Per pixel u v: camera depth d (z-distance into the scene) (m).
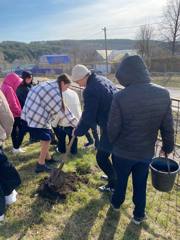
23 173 2.70
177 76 18.89
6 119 1.96
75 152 3.16
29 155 3.15
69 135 2.98
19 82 3.35
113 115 1.69
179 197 2.39
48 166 2.81
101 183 2.50
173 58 22.78
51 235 1.87
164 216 2.11
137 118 1.65
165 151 1.80
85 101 2.03
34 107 2.47
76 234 1.88
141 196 1.90
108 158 2.26
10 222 1.98
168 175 1.77
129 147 1.73
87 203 2.20
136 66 1.63
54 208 2.12
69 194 2.29
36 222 1.98
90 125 2.06
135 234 1.89
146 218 2.04
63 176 2.41
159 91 1.65
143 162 1.76
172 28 26.06
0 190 1.99
